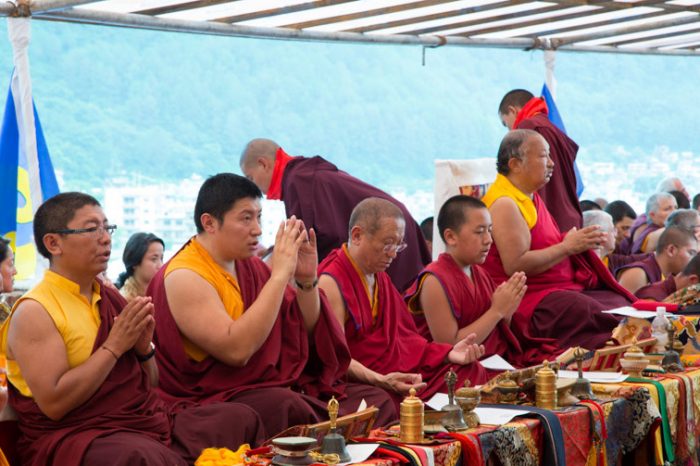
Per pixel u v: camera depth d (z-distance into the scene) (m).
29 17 6.91
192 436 4.15
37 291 4.04
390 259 5.30
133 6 7.27
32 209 7.12
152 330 4.22
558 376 5.34
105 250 4.09
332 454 3.74
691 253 7.79
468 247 5.77
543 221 6.81
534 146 6.65
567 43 10.63
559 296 6.56
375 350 5.32
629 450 5.06
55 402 3.90
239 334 4.45
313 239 4.85
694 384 5.59
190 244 4.73
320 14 8.21
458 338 5.75
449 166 7.61
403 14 8.66
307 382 4.93
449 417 4.27
